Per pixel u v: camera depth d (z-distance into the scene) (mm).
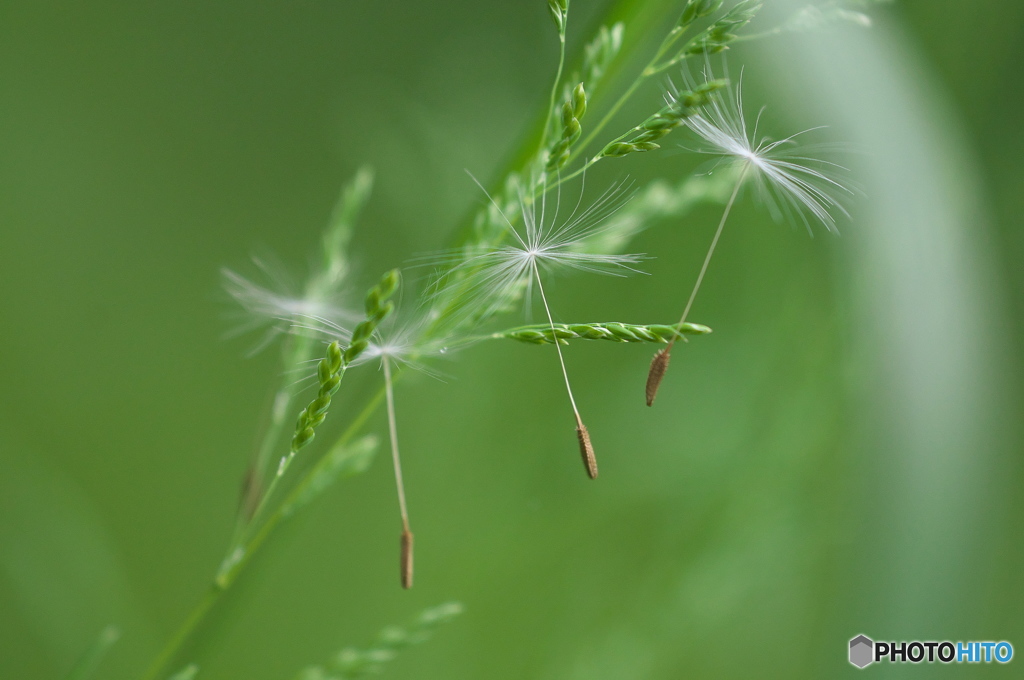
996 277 282
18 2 467
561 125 213
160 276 462
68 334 435
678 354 337
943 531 273
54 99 471
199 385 437
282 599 338
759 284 327
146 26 493
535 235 214
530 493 334
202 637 234
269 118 495
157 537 399
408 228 365
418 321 216
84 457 409
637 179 302
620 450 331
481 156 350
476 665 316
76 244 454
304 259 469
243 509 224
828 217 216
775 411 304
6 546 290
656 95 299
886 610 277
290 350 227
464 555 326
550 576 323
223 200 482
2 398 411
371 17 493
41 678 334
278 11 501
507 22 388
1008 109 291
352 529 344
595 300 339
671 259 334
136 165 476
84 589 301
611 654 287
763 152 214
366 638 328
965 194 267
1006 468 286
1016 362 289
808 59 248
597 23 228
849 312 276
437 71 379
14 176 453
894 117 254
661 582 301
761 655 315
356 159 399
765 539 288
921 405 274
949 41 277
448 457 340
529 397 340
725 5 229
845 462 288
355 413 232
